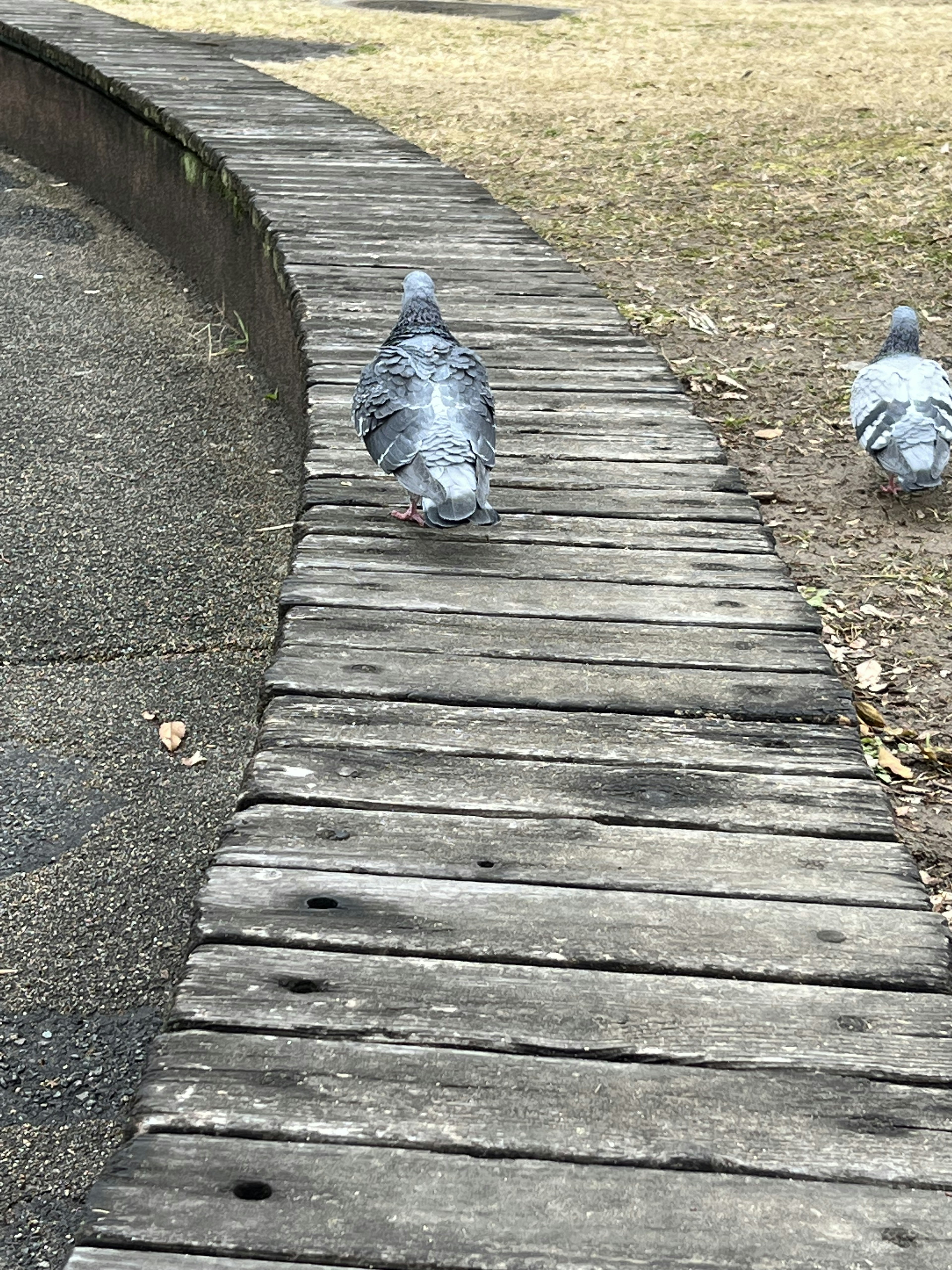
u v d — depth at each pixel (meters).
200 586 2.00
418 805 1.17
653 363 2.10
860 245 3.01
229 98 3.65
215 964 1.01
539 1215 0.85
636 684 1.33
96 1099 1.21
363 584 1.50
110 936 1.38
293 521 1.93
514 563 1.55
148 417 2.55
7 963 1.34
